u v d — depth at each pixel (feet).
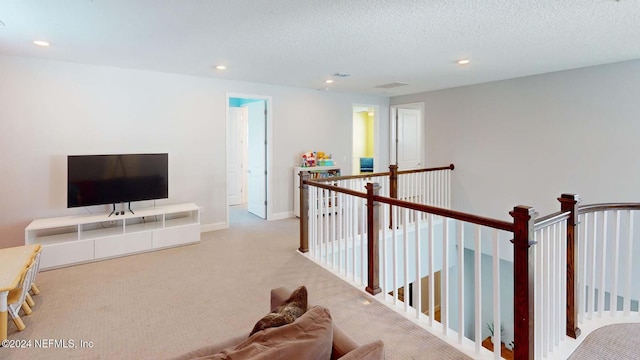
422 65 14.14
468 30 9.74
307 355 3.54
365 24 9.24
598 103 14.23
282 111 19.58
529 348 6.13
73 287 10.66
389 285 15.06
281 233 16.94
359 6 8.07
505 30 9.76
